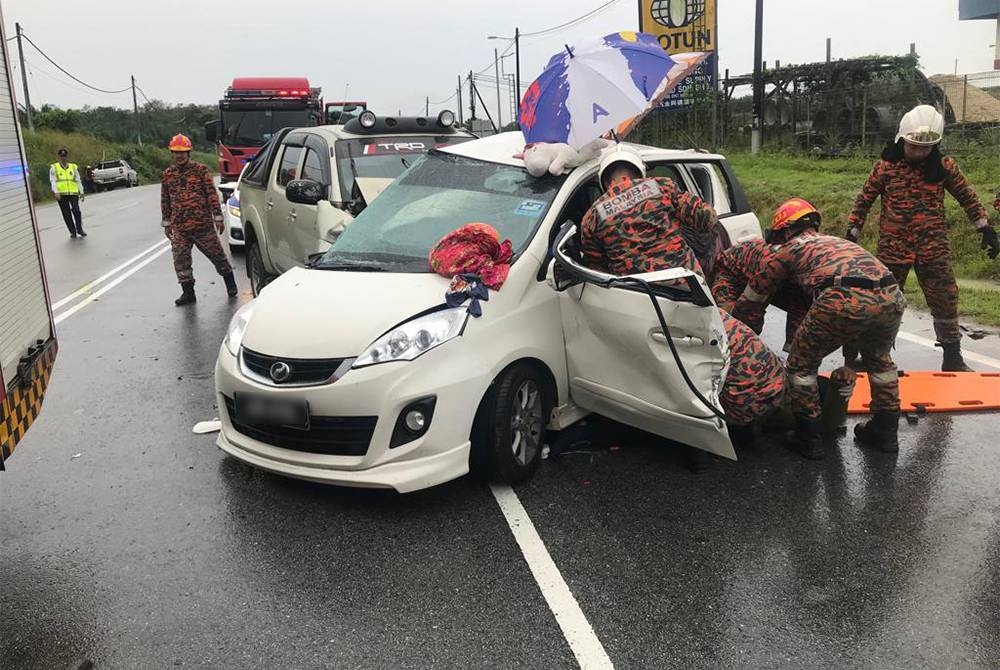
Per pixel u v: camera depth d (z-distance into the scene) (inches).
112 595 130.9
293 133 324.2
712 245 213.5
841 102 799.1
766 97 929.5
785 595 129.6
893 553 142.0
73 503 163.3
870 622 122.6
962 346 272.5
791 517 155.1
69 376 251.3
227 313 341.4
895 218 240.5
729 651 116.0
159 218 836.6
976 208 237.9
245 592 131.2
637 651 116.1
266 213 325.1
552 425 176.1
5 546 146.7
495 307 159.8
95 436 199.8
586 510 157.6
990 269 374.0
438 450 150.3
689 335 151.7
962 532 149.0
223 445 168.7
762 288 189.2
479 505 159.6
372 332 149.6
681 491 166.1
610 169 176.1
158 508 160.4
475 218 182.9
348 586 132.3
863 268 170.2
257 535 149.0
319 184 275.0
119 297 380.8
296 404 149.2
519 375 163.0
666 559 140.0
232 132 872.3
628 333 157.2
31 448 192.5
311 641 118.6
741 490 166.6
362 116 297.3
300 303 163.3
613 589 131.2
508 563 138.8
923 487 167.6
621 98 170.9
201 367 259.9
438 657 114.8
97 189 1592.0
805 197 545.6
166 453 188.4
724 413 165.9
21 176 138.8
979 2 967.0
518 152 200.2
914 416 204.2
